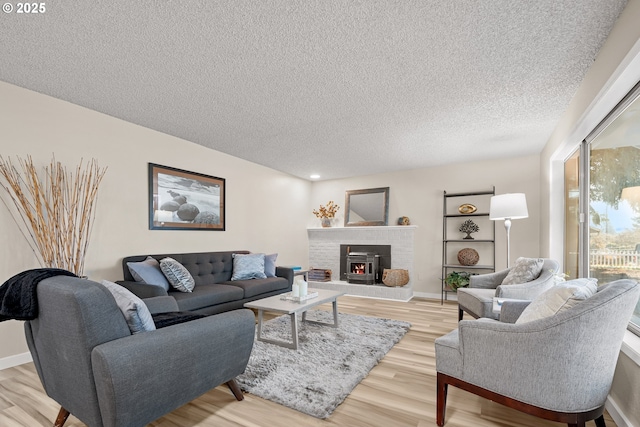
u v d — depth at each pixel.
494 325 1.54
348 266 5.69
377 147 4.20
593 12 1.64
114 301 1.42
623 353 1.69
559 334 1.35
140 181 3.43
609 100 1.99
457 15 1.67
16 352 2.49
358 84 2.46
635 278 1.90
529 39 1.87
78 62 2.16
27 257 2.55
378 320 3.71
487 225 4.91
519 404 1.46
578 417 1.36
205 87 2.53
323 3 1.59
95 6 1.61
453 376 1.66
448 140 3.88
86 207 2.89
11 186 2.48
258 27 1.79
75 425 1.67
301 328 3.37
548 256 3.83
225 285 3.63
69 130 2.84
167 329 1.54
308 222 6.44
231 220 4.60
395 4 1.60
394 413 1.81
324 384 2.11
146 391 1.40
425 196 5.40
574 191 3.19
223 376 1.79
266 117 3.16
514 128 3.43
